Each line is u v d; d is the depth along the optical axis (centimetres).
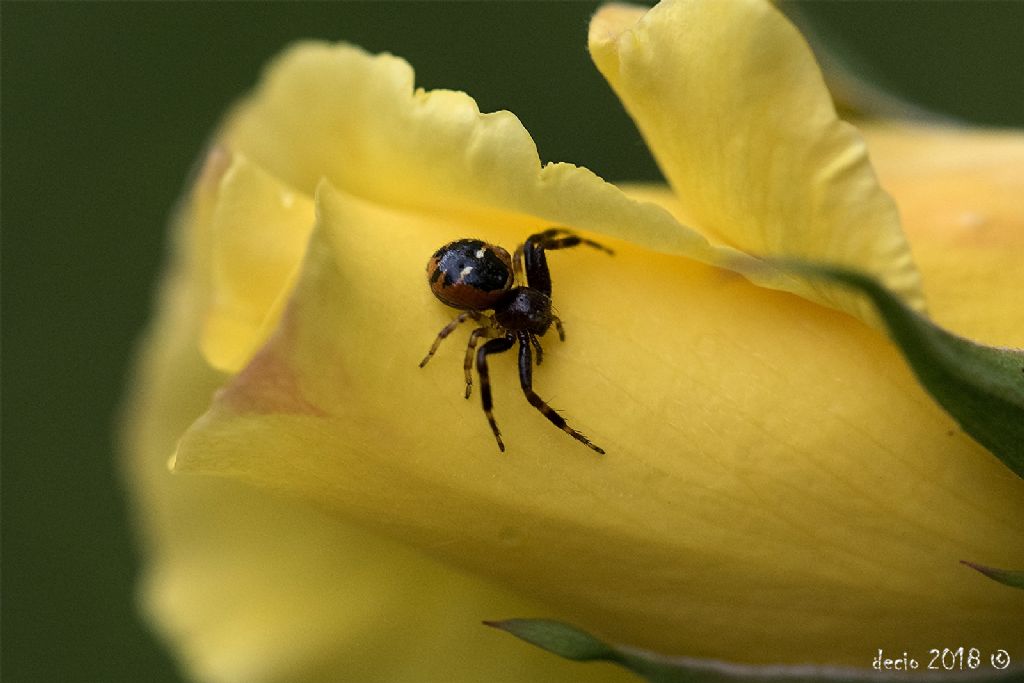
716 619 17
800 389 17
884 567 17
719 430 17
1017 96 23
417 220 17
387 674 18
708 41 17
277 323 17
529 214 17
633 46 17
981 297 17
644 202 16
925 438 17
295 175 19
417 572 18
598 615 17
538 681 18
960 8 23
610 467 17
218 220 17
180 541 19
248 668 19
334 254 17
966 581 17
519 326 17
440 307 17
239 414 17
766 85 16
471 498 17
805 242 16
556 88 23
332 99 18
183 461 17
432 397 17
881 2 23
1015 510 17
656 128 17
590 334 17
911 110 20
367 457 17
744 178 17
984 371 16
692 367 17
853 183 16
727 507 17
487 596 18
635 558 17
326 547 19
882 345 17
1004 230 17
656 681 17
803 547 17
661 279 17
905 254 16
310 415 17
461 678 18
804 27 20
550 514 17
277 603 19
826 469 17
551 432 17
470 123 17
